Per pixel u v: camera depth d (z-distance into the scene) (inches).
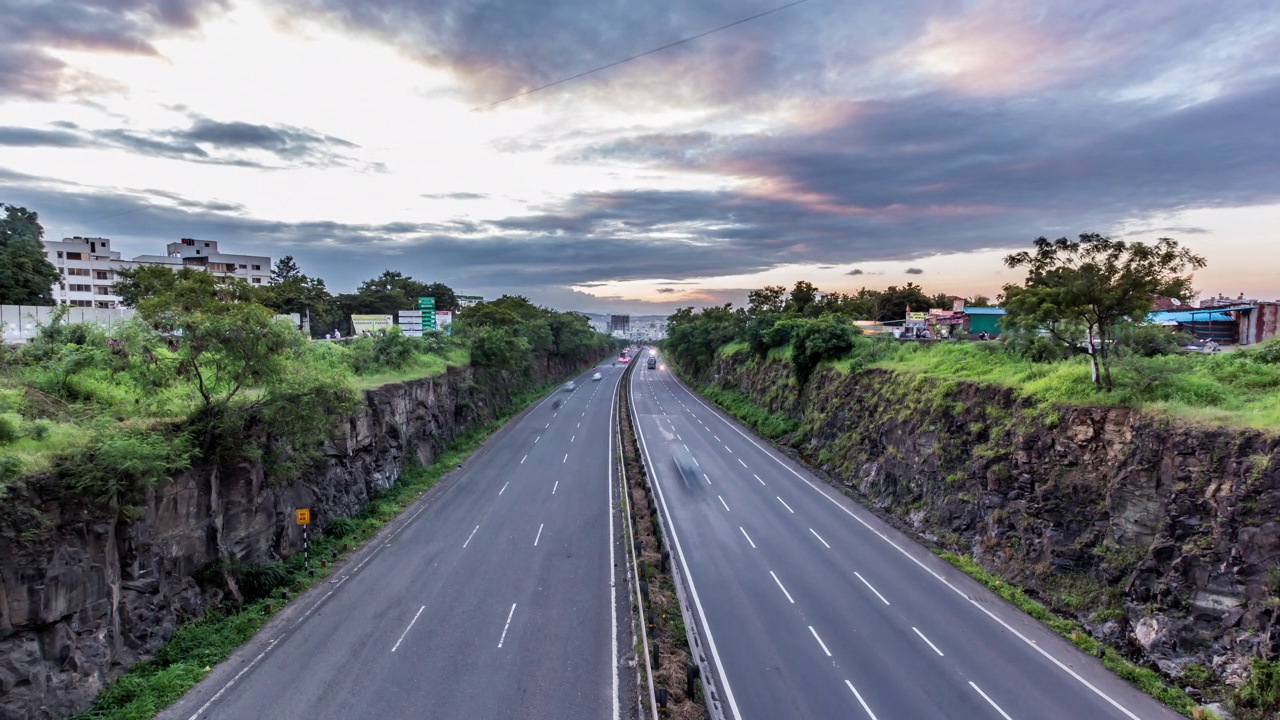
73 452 617.0
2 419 601.9
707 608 825.5
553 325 4173.2
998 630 773.9
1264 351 877.2
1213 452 692.1
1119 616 733.9
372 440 1273.4
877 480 1323.8
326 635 749.9
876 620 796.0
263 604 812.6
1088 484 832.3
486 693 638.5
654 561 959.6
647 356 6432.1
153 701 608.7
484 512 1225.4
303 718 595.2
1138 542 752.3
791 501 1301.7
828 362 1870.1
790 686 653.3
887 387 1419.8
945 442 1131.9
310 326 2999.5
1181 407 766.5
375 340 1784.0
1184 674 646.5
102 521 629.3
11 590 543.8
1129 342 979.9
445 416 1803.6
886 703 626.8
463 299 4739.2
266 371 805.9
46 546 571.5
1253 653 605.0
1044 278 944.3
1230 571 644.1
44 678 560.1
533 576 922.7
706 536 1090.7
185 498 756.0
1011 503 945.5
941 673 679.7
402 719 596.1
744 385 2768.2
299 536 981.8
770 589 883.4
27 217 1754.4
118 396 826.2
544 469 1578.5
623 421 2233.0
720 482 1446.9
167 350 804.6
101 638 617.9
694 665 638.5
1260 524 627.2
